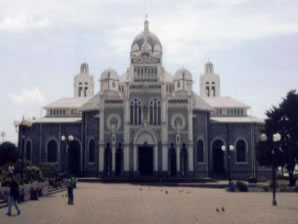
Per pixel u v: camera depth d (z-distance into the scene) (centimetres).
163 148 8225
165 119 8306
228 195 4956
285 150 6706
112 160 8238
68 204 3775
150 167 8406
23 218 2809
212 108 9131
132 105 8394
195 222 2625
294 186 5966
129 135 8306
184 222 2627
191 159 8262
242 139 9169
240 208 3459
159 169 8194
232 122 9206
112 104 8450
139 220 2723
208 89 11831
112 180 7762
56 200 4188
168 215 2988
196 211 3241
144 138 8306
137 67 8494
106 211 3241
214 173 9119
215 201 4116
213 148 9175
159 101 8369
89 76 11931
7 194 3666
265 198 4494
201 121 8806
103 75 8988
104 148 8388
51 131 9244
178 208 3466
